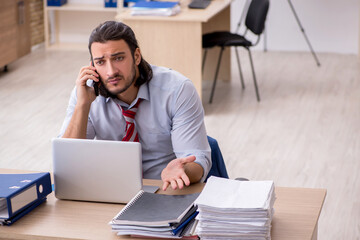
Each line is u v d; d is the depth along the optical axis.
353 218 3.39
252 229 1.72
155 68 2.50
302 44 8.01
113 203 2.08
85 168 2.05
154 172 2.54
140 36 5.28
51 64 7.27
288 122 5.12
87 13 8.26
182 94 2.40
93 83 2.40
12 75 6.73
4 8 6.73
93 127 2.52
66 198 2.10
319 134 4.81
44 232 1.85
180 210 1.86
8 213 1.89
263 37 8.09
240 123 5.11
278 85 6.36
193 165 2.25
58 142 2.05
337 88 6.19
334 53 7.88
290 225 1.88
